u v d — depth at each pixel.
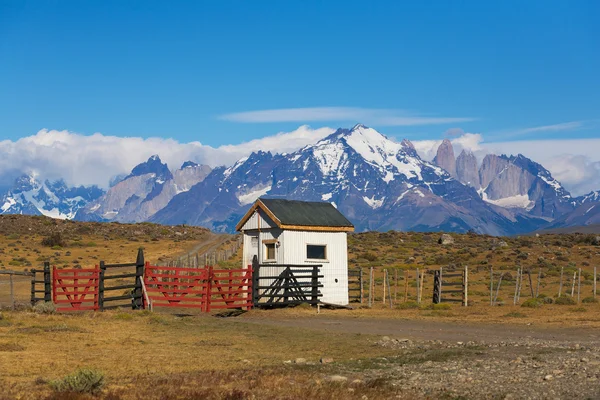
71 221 117.25
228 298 37.50
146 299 34.50
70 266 75.25
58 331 25.86
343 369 18.86
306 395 14.94
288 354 21.88
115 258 84.06
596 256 81.19
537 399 14.33
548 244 92.12
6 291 49.56
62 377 16.92
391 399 14.72
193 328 28.28
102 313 31.89
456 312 36.19
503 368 17.94
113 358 20.48
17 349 21.50
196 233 118.50
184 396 14.84
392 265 78.00
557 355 19.80
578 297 42.41
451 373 17.58
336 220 42.59
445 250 93.00
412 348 22.66
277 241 41.03
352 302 45.00
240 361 20.45
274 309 37.94
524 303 38.56
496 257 81.75
